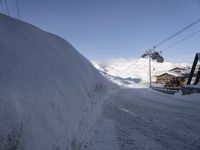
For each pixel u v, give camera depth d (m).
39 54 5.75
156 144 7.00
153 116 12.24
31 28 7.32
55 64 6.62
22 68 4.11
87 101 8.66
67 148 4.56
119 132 8.61
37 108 3.74
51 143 3.71
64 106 5.24
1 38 4.33
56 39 10.65
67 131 4.79
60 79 6.10
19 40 5.16
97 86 15.89
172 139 7.54
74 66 9.66
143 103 19.52
